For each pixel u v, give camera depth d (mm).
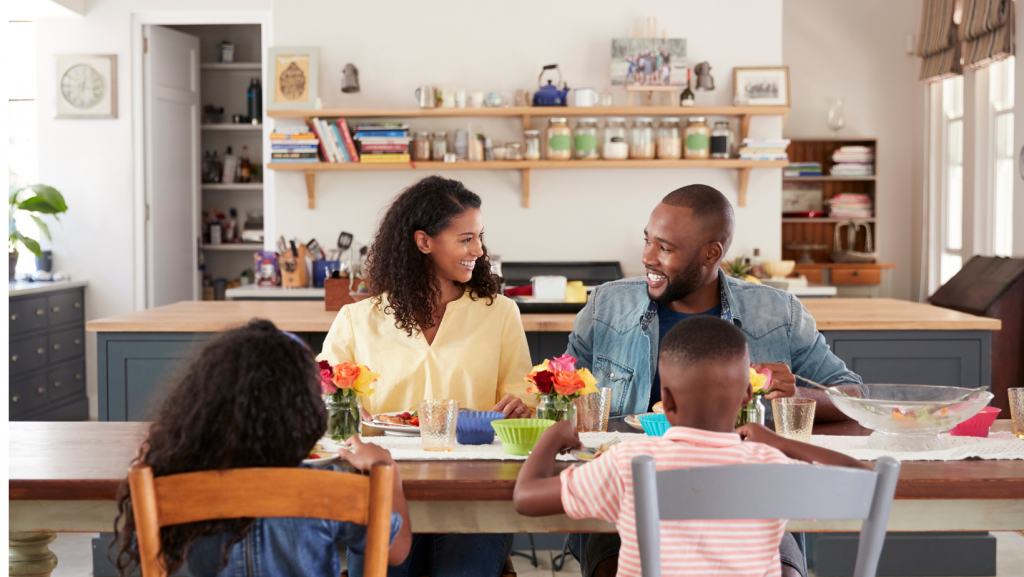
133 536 1072
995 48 4664
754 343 1808
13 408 4355
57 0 4809
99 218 5156
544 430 1361
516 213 4934
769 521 1049
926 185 6094
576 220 4930
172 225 5441
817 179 6379
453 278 1817
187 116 5625
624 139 4680
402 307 1794
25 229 5137
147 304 5223
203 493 984
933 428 1386
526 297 3445
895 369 3072
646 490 956
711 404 1092
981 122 5184
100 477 1261
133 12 5078
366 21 4824
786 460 1072
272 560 1043
